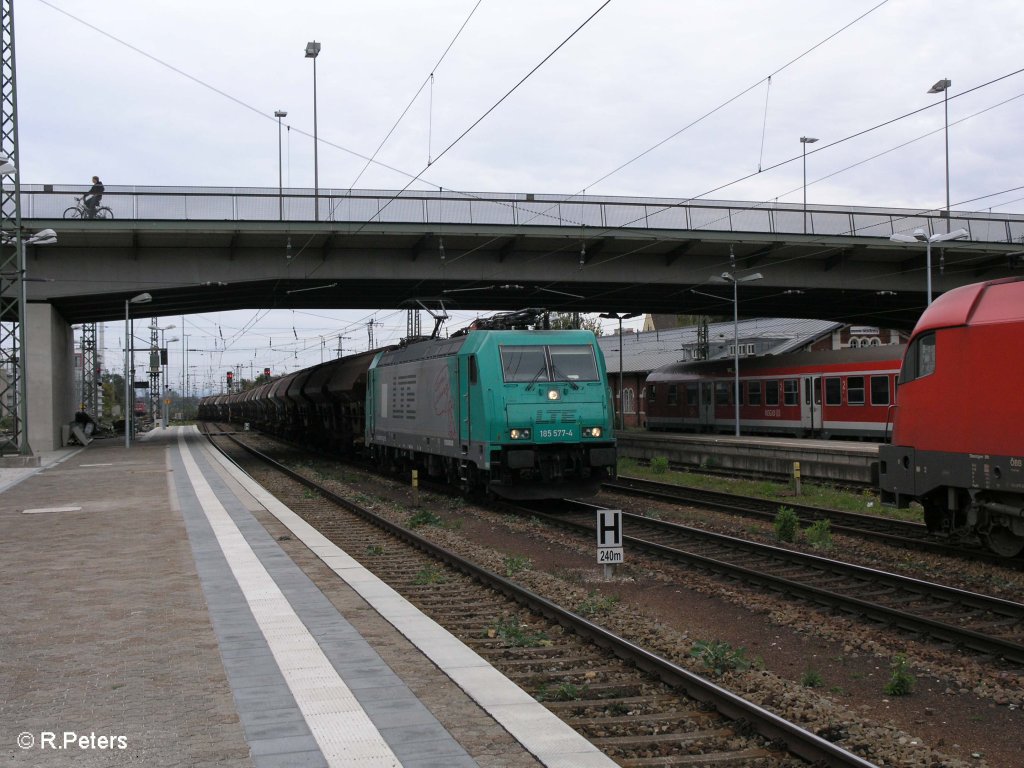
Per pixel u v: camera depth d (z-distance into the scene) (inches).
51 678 264.2
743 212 1273.4
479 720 227.5
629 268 1348.4
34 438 1470.2
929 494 536.7
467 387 767.1
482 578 456.8
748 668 312.7
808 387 1509.6
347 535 631.2
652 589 455.2
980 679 303.1
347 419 1366.9
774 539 601.9
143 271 1282.0
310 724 223.8
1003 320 469.1
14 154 1167.0
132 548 508.7
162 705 238.8
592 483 763.4
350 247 1284.4
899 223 1326.3
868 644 346.3
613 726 252.4
